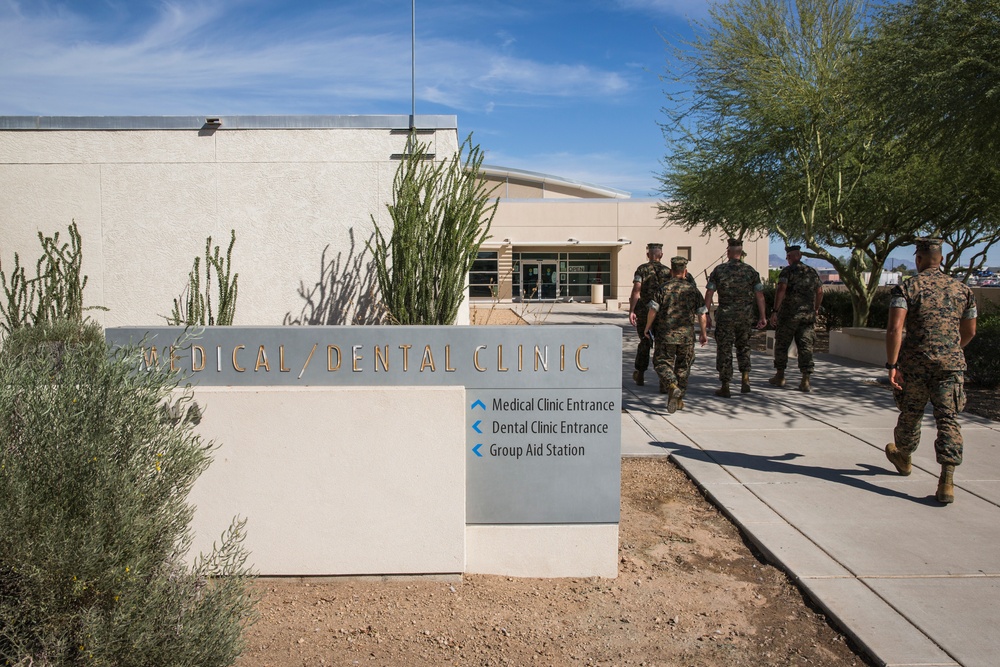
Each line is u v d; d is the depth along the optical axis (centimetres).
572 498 437
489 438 432
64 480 247
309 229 719
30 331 567
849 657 359
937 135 1141
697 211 2319
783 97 1582
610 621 389
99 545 246
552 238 4262
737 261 974
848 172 1716
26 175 711
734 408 898
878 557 462
